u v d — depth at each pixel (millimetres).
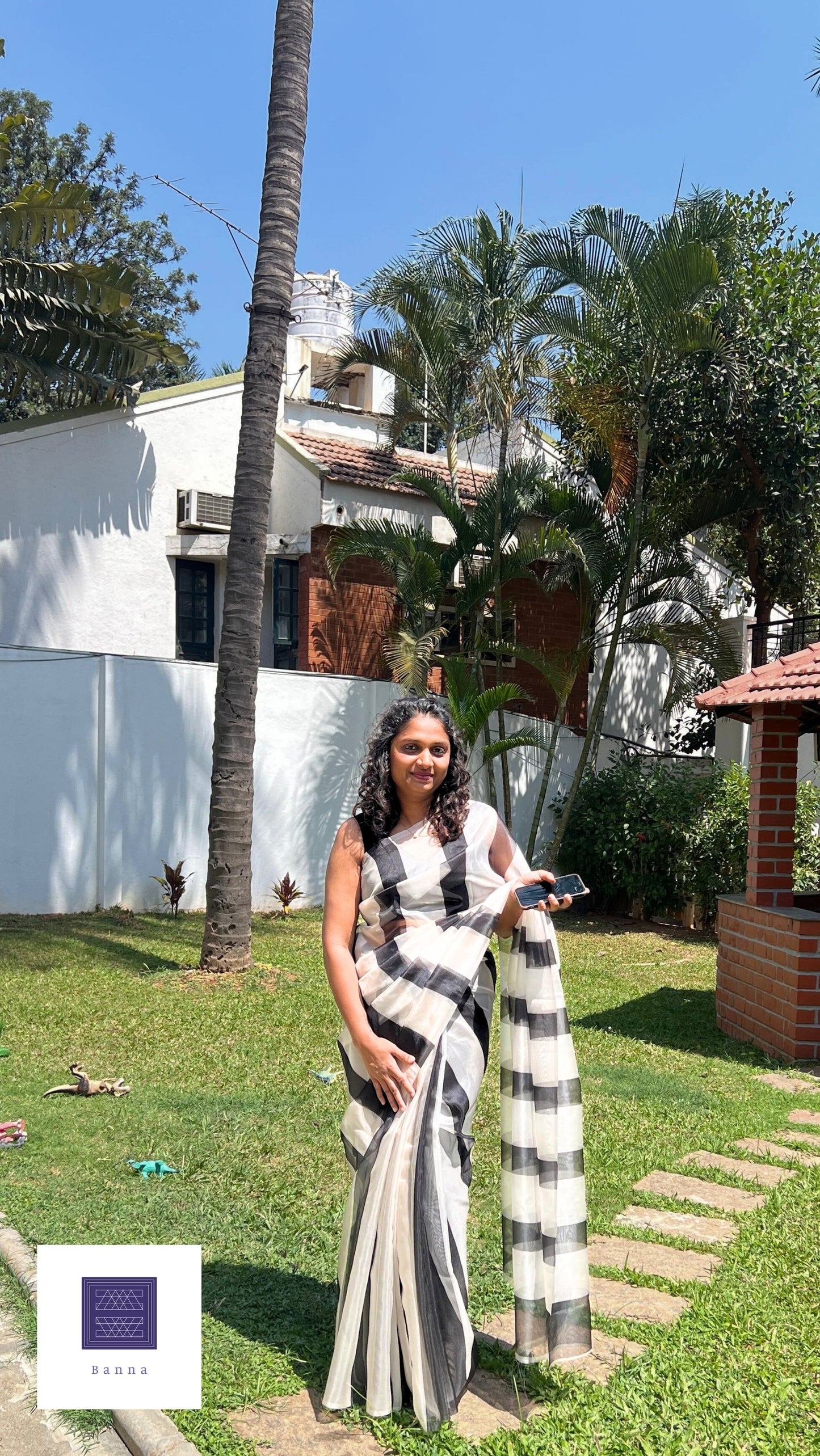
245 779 8422
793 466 14727
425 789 2898
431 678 15180
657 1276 3621
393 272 12367
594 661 17641
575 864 14328
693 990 9430
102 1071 6098
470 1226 4090
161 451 13617
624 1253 3852
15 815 10320
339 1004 2836
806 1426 2752
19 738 10336
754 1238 3938
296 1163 4664
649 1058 6992
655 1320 3309
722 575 18984
